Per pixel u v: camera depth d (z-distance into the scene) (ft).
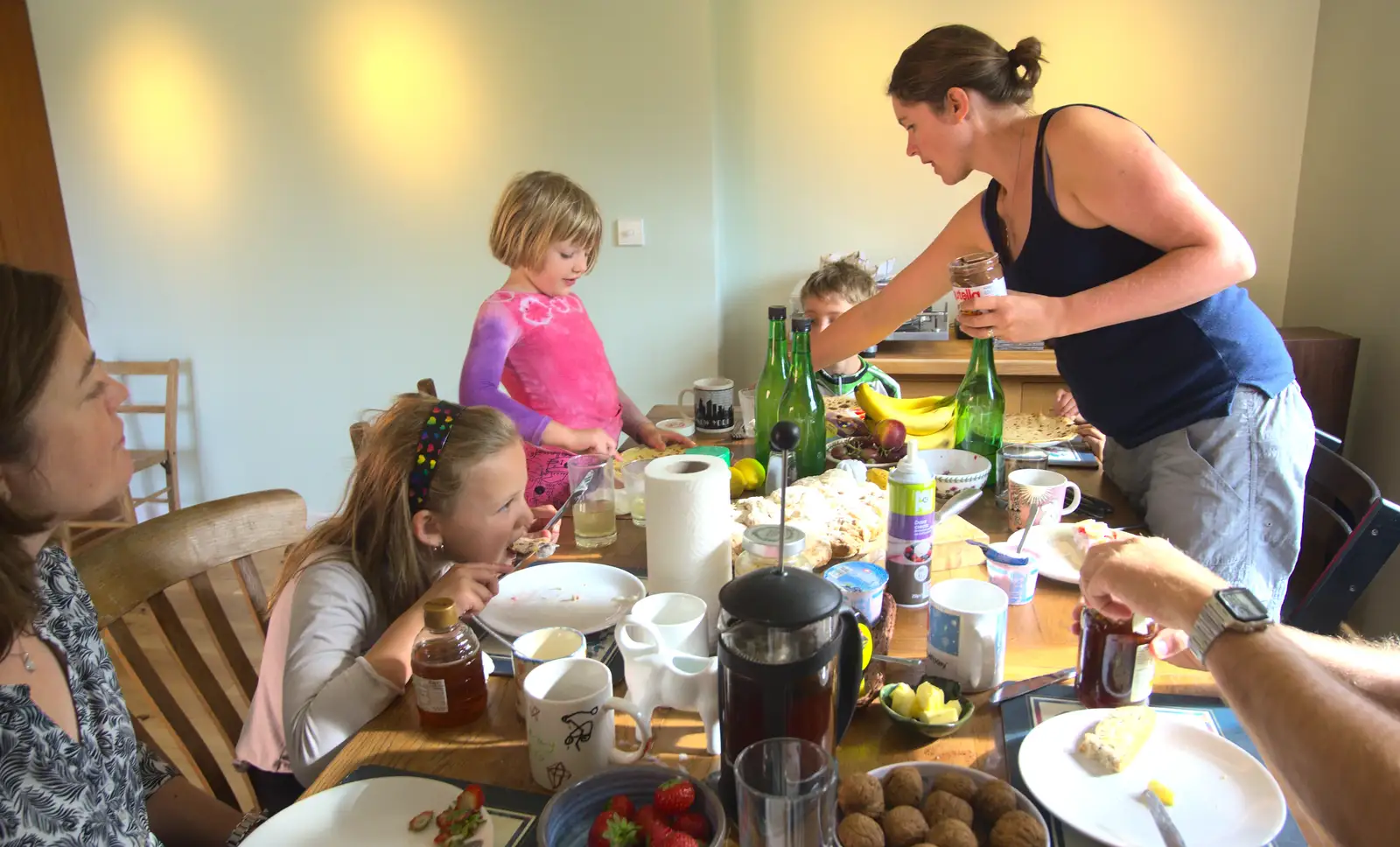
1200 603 2.42
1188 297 4.12
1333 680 2.10
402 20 10.47
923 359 9.19
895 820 2.20
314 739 2.92
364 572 3.67
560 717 2.49
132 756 2.77
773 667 2.23
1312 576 6.95
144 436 12.80
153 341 12.36
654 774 2.35
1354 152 8.26
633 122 10.30
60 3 11.25
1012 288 5.15
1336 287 8.62
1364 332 8.08
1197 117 9.60
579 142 10.48
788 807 2.00
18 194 11.58
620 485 5.23
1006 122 4.75
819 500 3.94
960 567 3.97
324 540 3.85
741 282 11.03
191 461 12.82
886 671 3.07
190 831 3.51
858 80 10.18
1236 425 4.43
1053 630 3.39
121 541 3.87
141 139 11.56
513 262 6.39
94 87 11.50
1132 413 4.71
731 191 10.76
